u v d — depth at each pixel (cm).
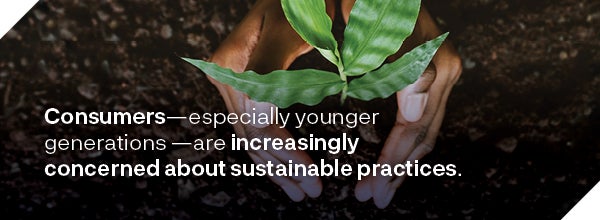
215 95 94
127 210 100
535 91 94
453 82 93
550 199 99
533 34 91
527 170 97
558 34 91
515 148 96
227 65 92
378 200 99
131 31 92
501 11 91
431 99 93
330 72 89
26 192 99
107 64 93
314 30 77
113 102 95
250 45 92
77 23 92
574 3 90
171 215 100
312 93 90
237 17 91
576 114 95
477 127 95
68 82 94
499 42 92
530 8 90
